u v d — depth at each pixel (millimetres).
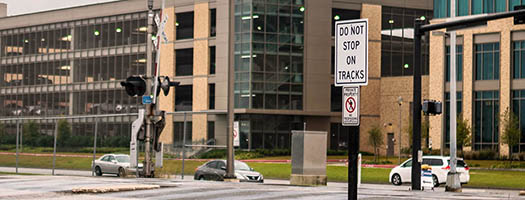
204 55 88938
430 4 94312
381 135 78812
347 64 11453
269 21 84812
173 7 92062
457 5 72375
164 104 92312
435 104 29859
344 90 11500
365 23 11289
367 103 89625
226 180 32250
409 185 44125
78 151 50688
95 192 21797
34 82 103312
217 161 39062
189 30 91625
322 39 87750
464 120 68562
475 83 72312
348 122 11453
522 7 25469
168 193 22016
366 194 23641
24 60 104438
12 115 105250
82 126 97125
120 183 25922
